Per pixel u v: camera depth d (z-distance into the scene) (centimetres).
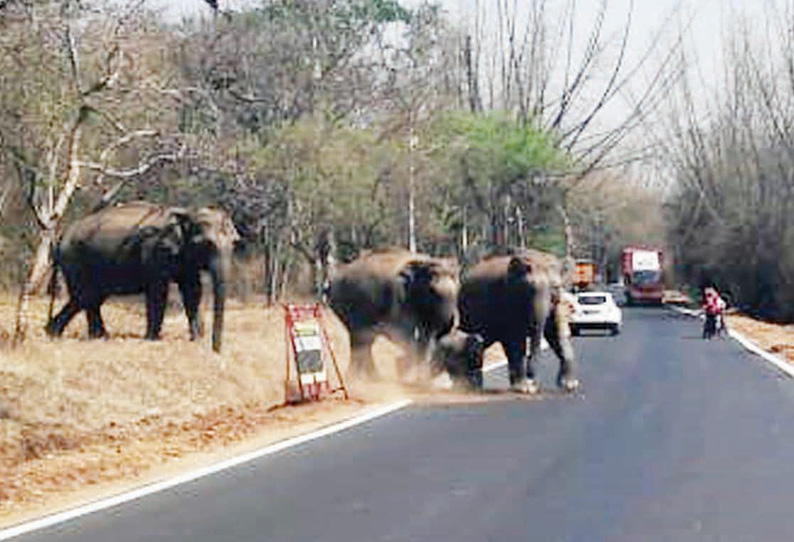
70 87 3209
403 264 3152
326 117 5638
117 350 2758
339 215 5506
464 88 7156
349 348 3553
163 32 4294
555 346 3075
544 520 1384
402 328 3109
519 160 6850
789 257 7656
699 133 9531
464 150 6750
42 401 2241
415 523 1372
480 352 3069
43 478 1780
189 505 1516
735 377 3391
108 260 3103
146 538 1316
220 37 5247
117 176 3731
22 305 2827
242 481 1698
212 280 3025
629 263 10231
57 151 3288
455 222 6850
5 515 1513
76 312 3156
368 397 2900
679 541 1269
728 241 8162
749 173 8200
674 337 5597
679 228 10312
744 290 8119
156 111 3669
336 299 3219
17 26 2839
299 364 2780
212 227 3058
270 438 2189
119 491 1655
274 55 5641
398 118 6184
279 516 1427
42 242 3109
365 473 1750
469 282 3128
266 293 5434
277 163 5241
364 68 6138
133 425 2320
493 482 1655
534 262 3058
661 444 2025
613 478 1681
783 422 2319
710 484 1625
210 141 4047
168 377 2645
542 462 1836
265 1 5744
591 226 12625
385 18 6253
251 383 2848
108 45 3244
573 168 7519
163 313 3123
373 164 5756
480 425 2330
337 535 1311
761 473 1719
